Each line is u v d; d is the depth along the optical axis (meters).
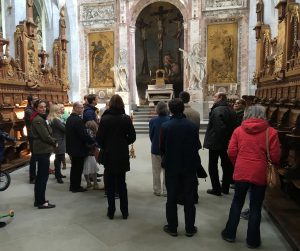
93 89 20.12
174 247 3.64
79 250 3.58
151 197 5.54
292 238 3.62
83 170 5.96
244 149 3.58
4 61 10.50
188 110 5.26
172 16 21.27
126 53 19.25
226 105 5.46
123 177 4.48
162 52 21.84
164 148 3.98
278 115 7.75
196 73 17.88
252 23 17.16
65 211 4.84
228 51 18.33
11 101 11.02
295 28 9.68
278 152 3.47
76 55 19.73
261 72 13.68
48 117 6.41
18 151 8.56
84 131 5.61
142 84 22.16
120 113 4.42
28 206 5.08
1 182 5.84
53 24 18.03
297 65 8.55
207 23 18.55
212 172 5.54
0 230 4.12
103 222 4.39
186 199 3.90
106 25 19.58
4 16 13.19
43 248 3.62
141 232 4.06
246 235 3.96
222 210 4.84
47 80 14.58
